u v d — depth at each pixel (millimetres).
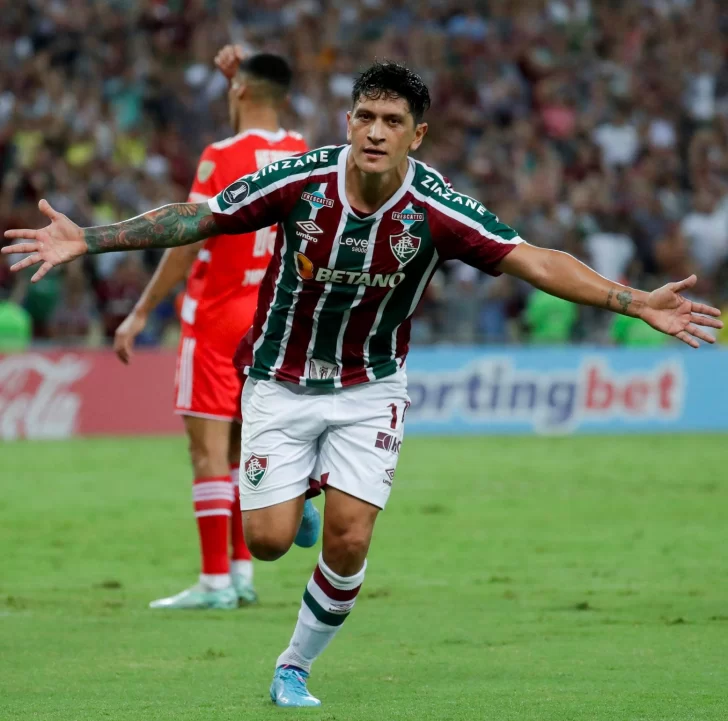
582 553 28875
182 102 70875
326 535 15984
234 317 23141
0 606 23047
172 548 29594
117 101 70375
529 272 15227
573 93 78375
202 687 17000
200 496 23109
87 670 18047
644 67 81688
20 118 65500
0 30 72312
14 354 51812
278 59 23516
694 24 84875
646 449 51125
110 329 56719
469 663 18438
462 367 56750
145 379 53750
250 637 20438
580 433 57406
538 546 29828
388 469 16109
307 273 15586
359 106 14734
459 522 33531
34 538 30891
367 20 78750
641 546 29859
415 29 78625
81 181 62906
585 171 73062
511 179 70812
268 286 16266
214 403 23078
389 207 15195
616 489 39969
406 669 18109
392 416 16250
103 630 20953
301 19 77000
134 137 68062
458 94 75938
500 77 77750
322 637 16125
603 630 20812
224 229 15672
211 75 71688
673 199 72750
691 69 82562
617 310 15117
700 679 17312
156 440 52250
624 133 76000
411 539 30844
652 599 23547
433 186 15383
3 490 39031
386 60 15164
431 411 56531
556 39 80625
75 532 31750
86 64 71562
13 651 19297
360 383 16156
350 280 15508
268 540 16312
